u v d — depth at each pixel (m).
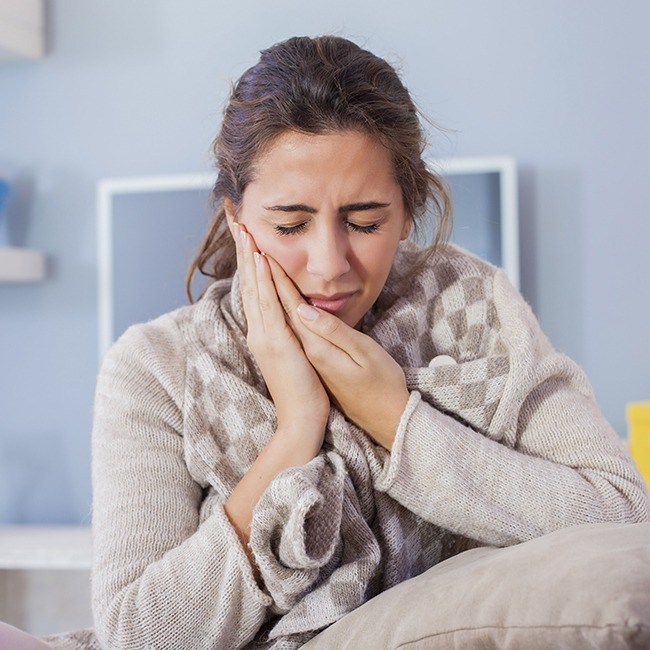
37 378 3.13
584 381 1.25
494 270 1.30
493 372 1.17
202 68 3.05
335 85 1.05
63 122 3.13
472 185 2.78
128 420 1.17
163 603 1.02
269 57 1.12
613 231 2.85
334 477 1.07
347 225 1.09
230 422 1.15
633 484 1.15
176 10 3.06
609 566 0.72
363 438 1.13
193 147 3.05
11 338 3.15
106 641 1.03
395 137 1.08
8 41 2.98
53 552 2.69
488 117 2.90
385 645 0.84
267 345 1.13
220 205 1.35
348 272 1.10
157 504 1.12
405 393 1.12
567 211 2.87
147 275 3.01
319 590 1.04
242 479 1.09
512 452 1.12
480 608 0.77
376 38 2.95
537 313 2.88
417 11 2.93
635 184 2.84
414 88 2.93
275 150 1.06
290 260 1.11
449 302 1.28
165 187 2.98
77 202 3.12
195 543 1.05
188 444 1.14
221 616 1.01
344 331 1.10
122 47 3.10
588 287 2.86
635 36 2.84
